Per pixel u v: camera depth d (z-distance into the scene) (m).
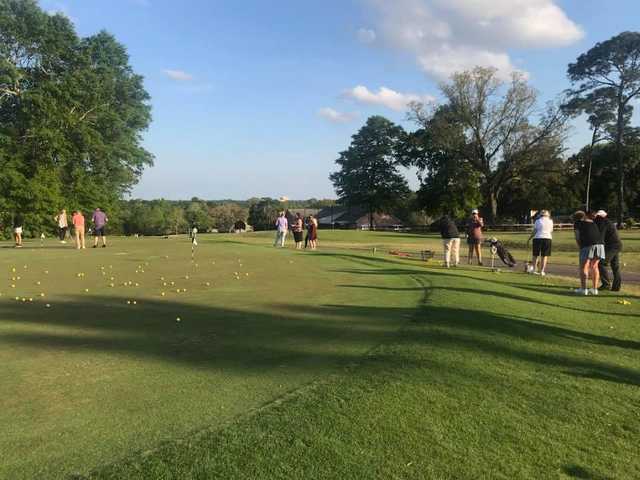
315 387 4.77
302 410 4.25
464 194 66.50
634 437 4.26
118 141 52.97
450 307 8.79
